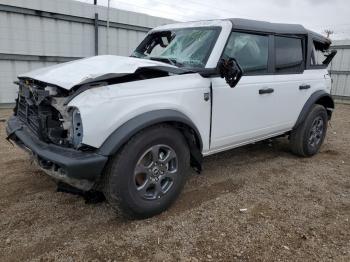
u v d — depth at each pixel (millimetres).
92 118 2518
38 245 2615
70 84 2605
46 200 3369
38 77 3029
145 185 2910
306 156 5016
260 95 3924
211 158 4871
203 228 2902
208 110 3369
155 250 2578
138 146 2756
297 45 4625
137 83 2834
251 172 4328
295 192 3719
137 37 11172
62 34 9422
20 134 3072
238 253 2561
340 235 2844
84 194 2957
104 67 2926
